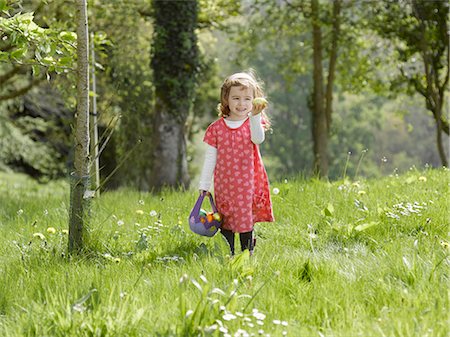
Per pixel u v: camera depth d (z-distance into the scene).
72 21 13.53
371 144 60.31
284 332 3.29
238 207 5.39
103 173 24.00
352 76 22.80
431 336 3.25
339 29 20.16
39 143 26.56
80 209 5.51
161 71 16.30
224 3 18.94
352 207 6.57
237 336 3.25
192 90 16.55
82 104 5.54
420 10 20.20
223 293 3.54
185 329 3.34
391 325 3.38
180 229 5.82
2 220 7.48
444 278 4.16
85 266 4.80
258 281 4.28
